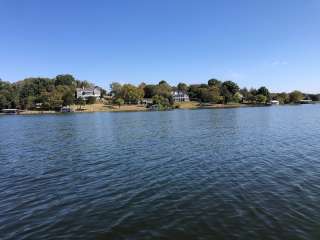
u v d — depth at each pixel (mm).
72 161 35094
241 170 28078
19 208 20141
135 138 54656
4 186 25438
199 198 20781
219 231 15812
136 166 31281
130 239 15305
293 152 35969
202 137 53062
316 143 42438
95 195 22297
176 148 41812
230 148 40312
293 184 23156
